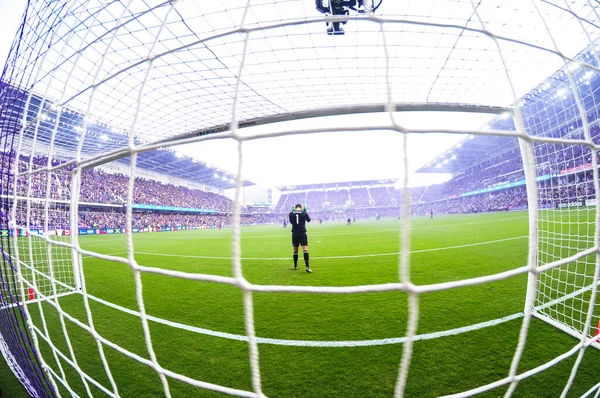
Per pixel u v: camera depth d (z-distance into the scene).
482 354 2.39
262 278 5.48
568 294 3.62
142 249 11.29
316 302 3.85
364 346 2.62
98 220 27.06
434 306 3.47
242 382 2.17
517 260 5.71
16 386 2.20
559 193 3.58
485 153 40.69
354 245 10.02
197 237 18.19
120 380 2.23
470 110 4.76
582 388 1.94
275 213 63.78
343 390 2.04
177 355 2.58
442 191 54.72
